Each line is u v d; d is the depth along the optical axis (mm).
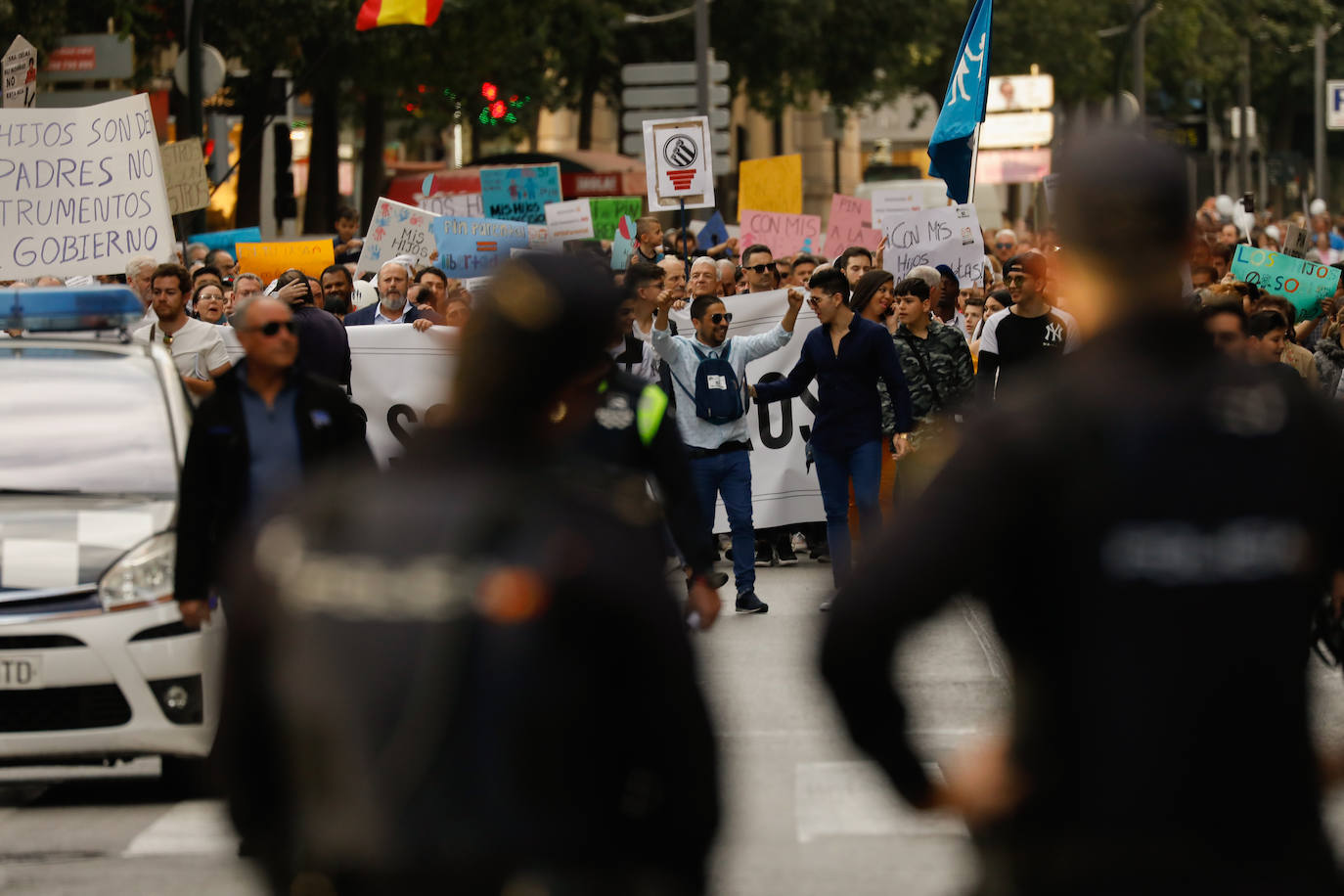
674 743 7625
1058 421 7406
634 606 7484
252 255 49344
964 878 15797
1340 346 34938
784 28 104875
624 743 7648
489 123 92812
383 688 7336
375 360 34281
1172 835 7250
